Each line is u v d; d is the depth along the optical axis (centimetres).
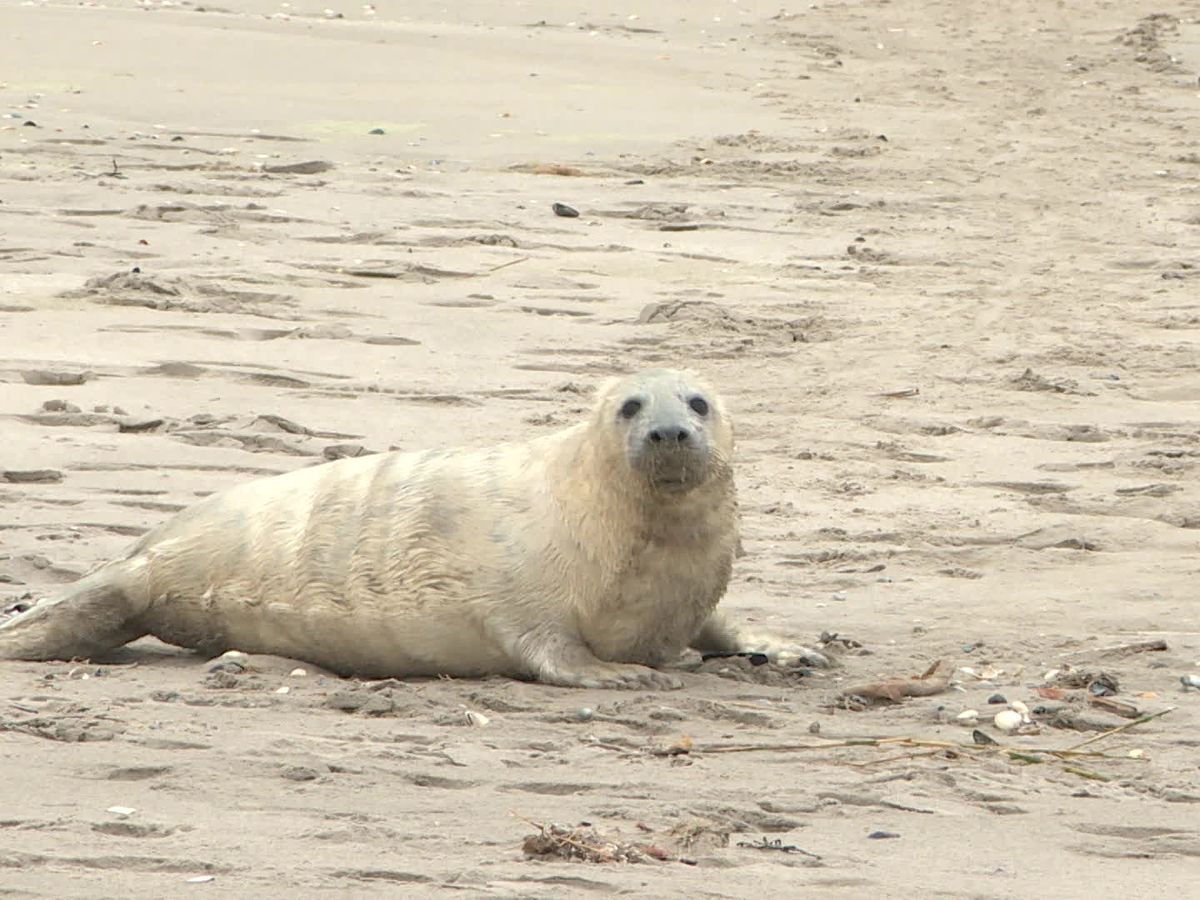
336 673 2689
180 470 3709
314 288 5338
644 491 2491
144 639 2925
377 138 7988
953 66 10719
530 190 7006
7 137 7475
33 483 3597
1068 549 3400
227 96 8712
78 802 1862
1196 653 2723
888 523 3556
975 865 1758
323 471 2752
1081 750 2223
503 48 10444
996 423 4322
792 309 5394
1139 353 4991
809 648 2705
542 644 2556
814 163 7819
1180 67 10775
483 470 2650
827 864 1739
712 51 10838
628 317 5238
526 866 1686
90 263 5416
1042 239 6575
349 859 1691
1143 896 1673
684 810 1895
